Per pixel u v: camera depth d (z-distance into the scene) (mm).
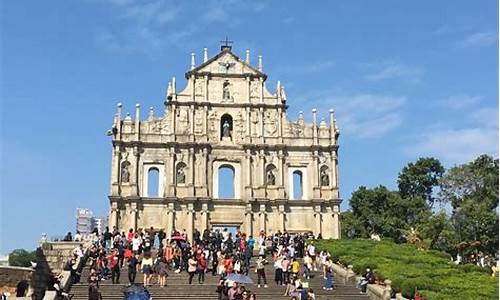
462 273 60156
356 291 55719
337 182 101438
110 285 52375
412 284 52250
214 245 68625
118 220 96500
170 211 97375
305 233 93562
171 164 99375
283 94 103812
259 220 99125
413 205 128500
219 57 104188
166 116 101312
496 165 122562
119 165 98250
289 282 54156
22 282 54156
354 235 133375
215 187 99875
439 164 134250
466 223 112875
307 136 102938
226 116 103250
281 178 100625
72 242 69750
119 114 99562
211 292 50781
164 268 52719
